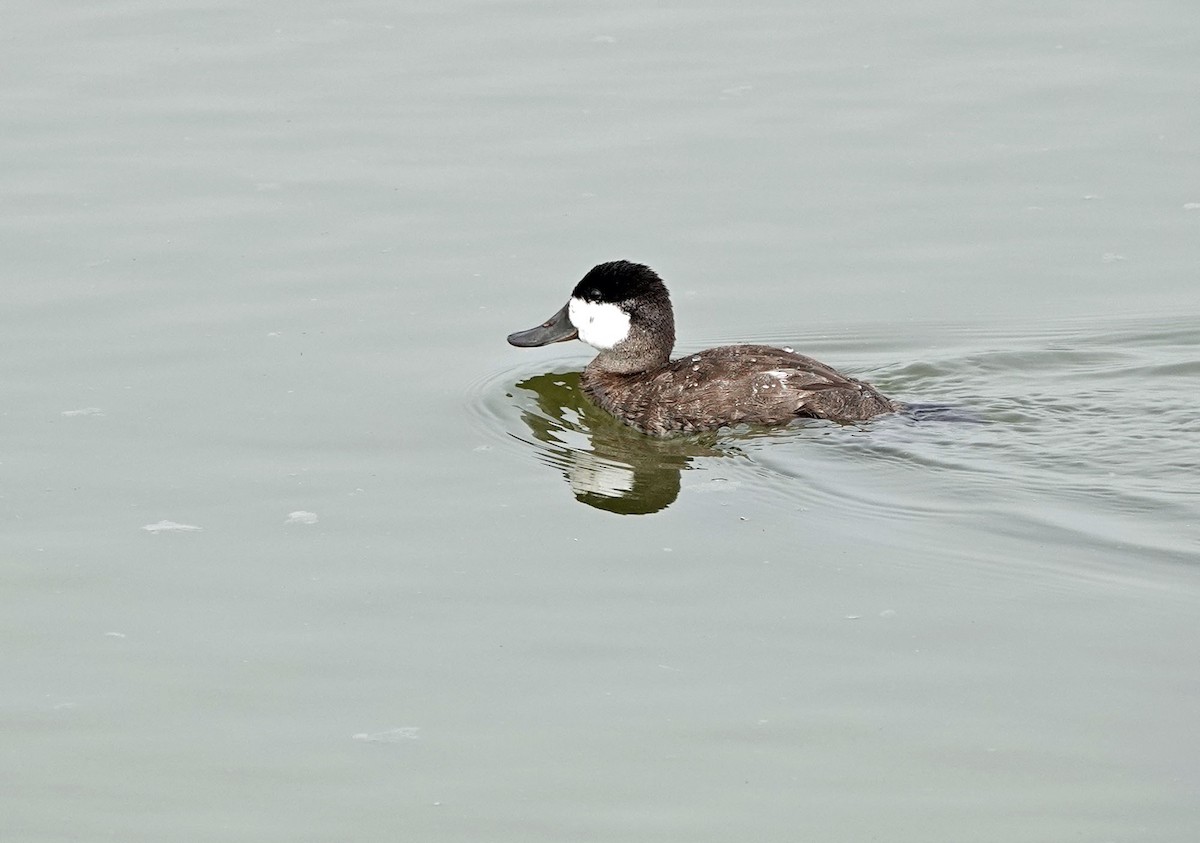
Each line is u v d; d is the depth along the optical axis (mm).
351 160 20172
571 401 15820
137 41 23406
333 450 14430
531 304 17250
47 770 10070
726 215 19000
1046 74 22000
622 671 10969
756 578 12148
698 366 15016
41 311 16812
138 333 16453
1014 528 12555
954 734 10148
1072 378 15430
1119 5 24031
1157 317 16547
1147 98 21234
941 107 21266
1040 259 17922
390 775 9945
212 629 11609
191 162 20062
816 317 17016
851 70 22344
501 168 20031
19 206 18922
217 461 14148
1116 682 10609
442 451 14500
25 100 21484
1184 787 9547
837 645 11195
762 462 13906
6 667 11148
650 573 12289
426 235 18594
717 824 9391
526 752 10133
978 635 11234
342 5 24703
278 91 21922
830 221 18859
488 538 12914
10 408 14992
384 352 16328
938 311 17000
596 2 24703
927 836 9211
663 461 14266
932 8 24281
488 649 11289
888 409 14648
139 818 9609
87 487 13648
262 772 10016
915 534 12586
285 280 17594
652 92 21875
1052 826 9258
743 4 24625
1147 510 12727
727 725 10328
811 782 9750
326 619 11727
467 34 23734
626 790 9742
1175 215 18688
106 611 11852
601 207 19156
